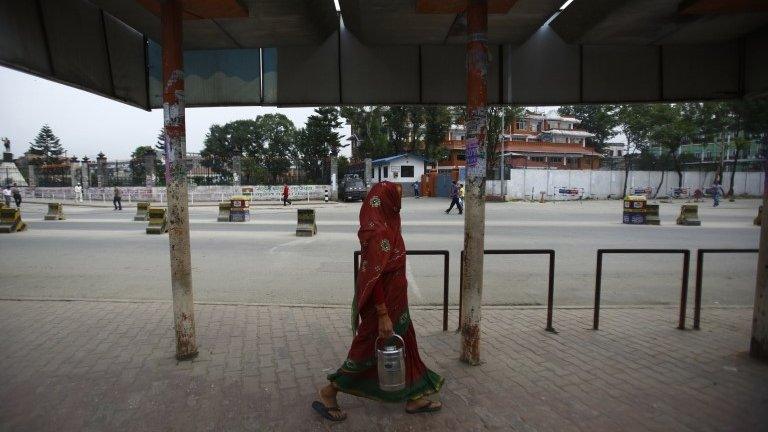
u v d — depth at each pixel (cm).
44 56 432
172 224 378
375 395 294
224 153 5194
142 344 434
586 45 560
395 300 282
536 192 3628
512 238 1257
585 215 2048
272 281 749
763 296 392
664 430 286
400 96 566
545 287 722
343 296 654
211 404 318
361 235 278
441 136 4353
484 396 329
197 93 579
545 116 5791
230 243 1182
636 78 567
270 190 3512
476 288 373
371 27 490
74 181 4125
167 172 376
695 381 355
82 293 670
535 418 300
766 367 383
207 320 513
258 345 434
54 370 373
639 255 1008
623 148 7038
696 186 4019
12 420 296
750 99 547
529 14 463
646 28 500
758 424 292
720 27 501
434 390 306
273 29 496
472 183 361
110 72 515
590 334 470
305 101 570
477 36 350
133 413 306
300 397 329
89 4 482
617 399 325
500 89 561
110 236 1336
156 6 379
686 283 485
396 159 4238
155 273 812
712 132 3819
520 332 476
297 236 1325
